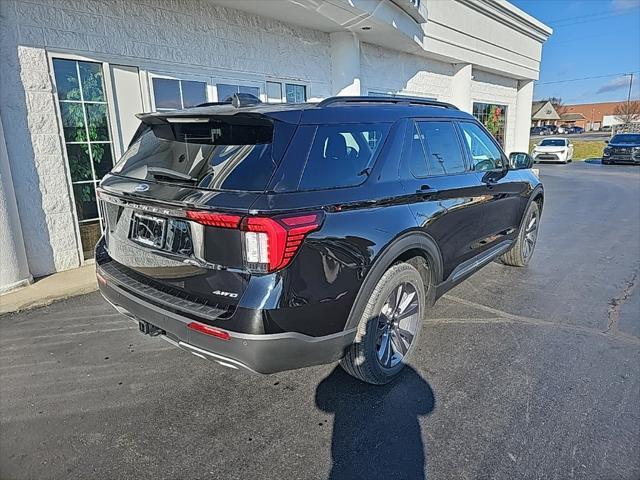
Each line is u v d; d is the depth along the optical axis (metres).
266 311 2.10
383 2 7.18
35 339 3.54
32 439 2.41
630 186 13.05
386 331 2.87
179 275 2.36
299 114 2.47
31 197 4.79
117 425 2.53
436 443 2.36
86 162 5.21
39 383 2.93
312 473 2.17
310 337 2.29
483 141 4.20
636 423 2.49
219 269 2.18
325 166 2.44
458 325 3.75
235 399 2.77
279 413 2.63
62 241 5.09
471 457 2.26
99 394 2.82
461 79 11.90
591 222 8.04
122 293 2.66
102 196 2.90
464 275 3.75
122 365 3.16
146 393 2.83
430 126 3.39
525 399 2.72
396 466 2.21
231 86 6.57
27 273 4.58
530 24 14.46
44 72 4.71
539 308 4.10
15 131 4.59
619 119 51.03
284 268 2.13
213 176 2.32
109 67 5.21
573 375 2.98
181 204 2.26
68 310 4.10
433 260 3.18
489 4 11.99
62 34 4.79
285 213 2.13
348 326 2.49
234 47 6.52
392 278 2.75
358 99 2.97
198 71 6.09
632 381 2.90
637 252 5.99
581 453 2.27
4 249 4.32
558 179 15.38
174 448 2.35
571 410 2.61
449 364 3.13
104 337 3.58
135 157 2.93
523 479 2.11
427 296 3.32
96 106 5.19
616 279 4.89
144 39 5.47
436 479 2.12
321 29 7.76
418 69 10.75
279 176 2.22
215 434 2.46
